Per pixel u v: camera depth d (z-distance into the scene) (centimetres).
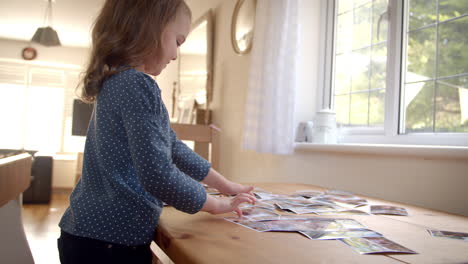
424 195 127
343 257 53
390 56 175
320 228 70
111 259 70
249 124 227
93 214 71
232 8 304
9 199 63
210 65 336
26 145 643
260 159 247
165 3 85
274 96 205
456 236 70
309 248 57
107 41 82
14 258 97
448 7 152
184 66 411
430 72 158
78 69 661
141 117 71
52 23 537
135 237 71
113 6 86
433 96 156
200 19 365
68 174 638
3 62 637
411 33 168
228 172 296
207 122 320
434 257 55
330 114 193
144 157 68
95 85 80
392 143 171
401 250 57
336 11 222
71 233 71
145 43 83
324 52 225
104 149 74
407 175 134
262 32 225
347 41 212
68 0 452
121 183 72
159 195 69
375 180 148
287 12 206
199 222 74
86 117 391
